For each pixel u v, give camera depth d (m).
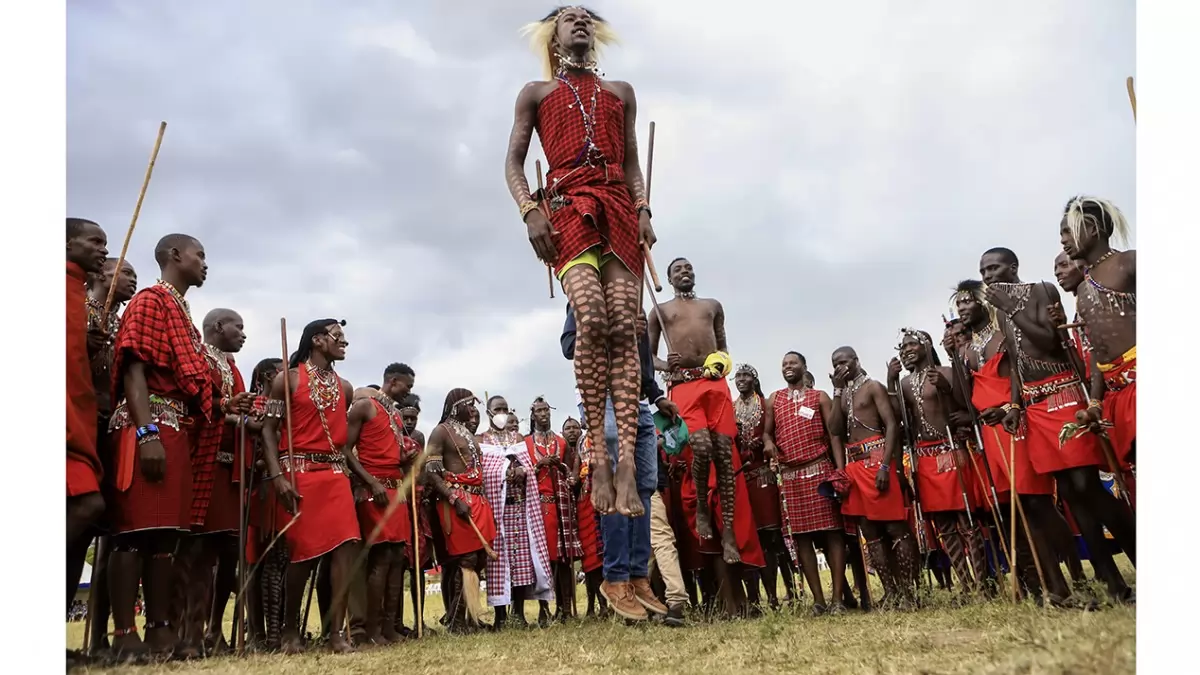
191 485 5.30
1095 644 2.92
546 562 9.14
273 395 6.38
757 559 7.55
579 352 4.61
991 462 6.34
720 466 7.24
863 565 8.02
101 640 5.32
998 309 5.97
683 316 7.75
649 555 6.64
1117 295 5.06
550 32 5.23
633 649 4.50
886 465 7.45
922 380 7.60
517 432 9.57
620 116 5.05
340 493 6.23
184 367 5.19
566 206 4.70
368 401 7.36
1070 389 5.54
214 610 6.33
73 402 4.48
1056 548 6.04
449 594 8.78
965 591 7.21
